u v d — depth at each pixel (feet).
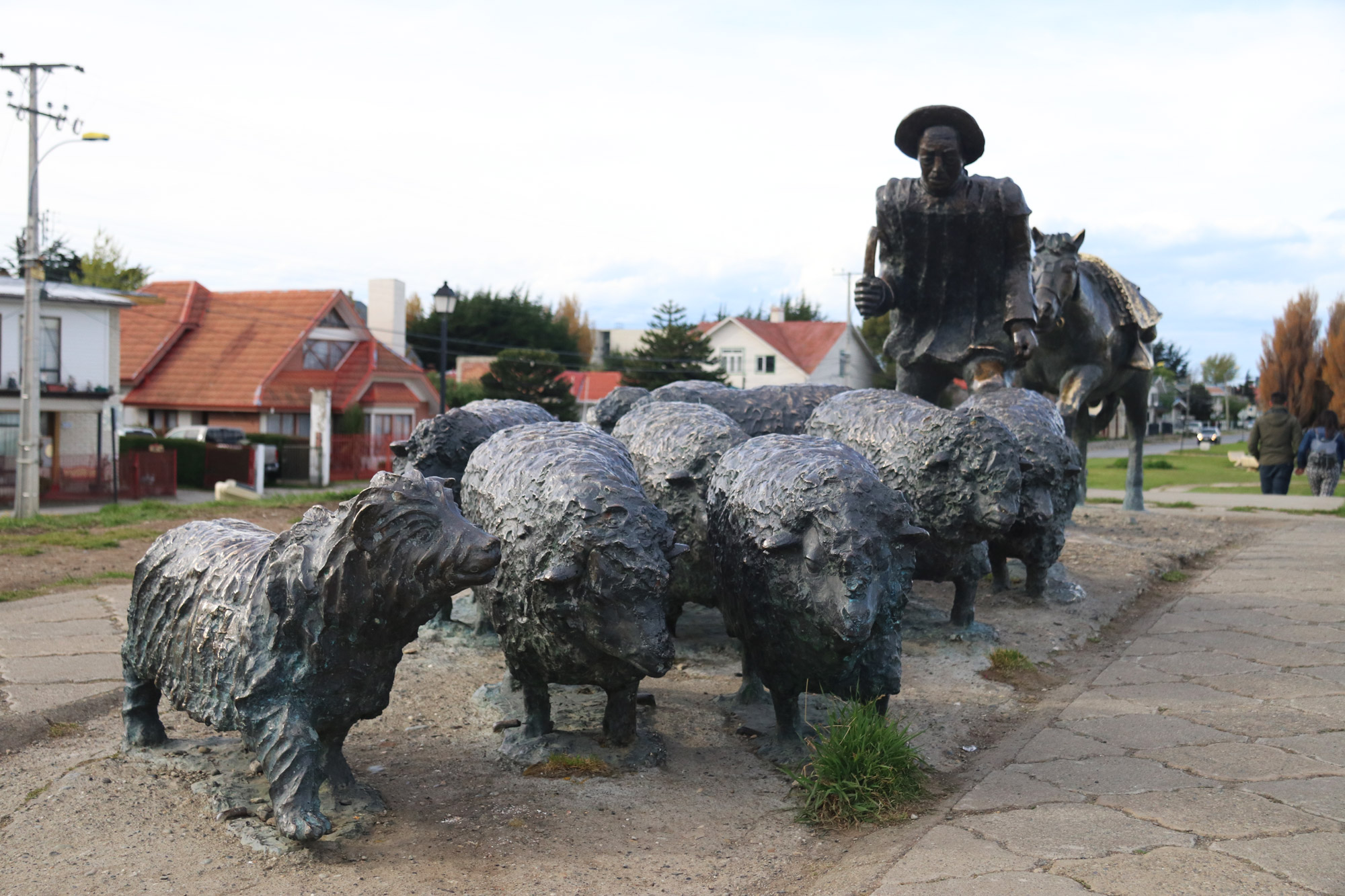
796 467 17.31
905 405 24.63
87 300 96.27
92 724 19.34
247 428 119.55
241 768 16.31
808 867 13.69
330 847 13.79
